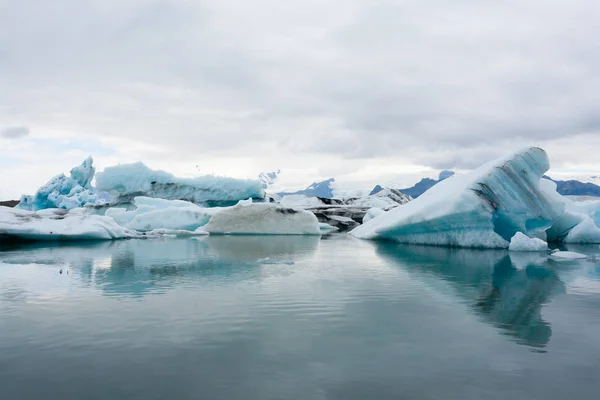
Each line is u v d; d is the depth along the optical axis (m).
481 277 10.40
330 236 29.78
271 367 4.61
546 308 7.20
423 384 4.23
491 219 17.38
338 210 48.28
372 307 7.20
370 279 10.01
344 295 8.15
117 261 13.21
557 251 16.17
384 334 5.73
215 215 30.02
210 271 11.12
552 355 4.99
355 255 15.52
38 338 5.51
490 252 16.53
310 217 30.42
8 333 5.70
